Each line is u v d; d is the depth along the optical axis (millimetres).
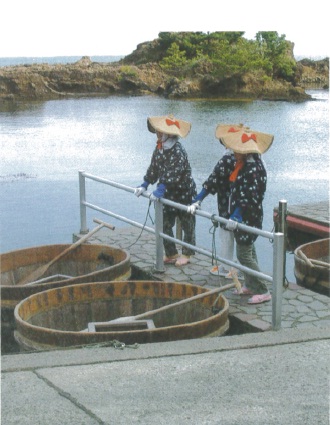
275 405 4113
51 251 7582
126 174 18109
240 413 4012
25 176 17703
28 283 7062
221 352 4949
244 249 6102
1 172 18328
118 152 22516
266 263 10227
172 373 4570
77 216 13141
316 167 19031
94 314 6203
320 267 7105
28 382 4430
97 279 6504
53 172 18375
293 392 4289
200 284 6801
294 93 50250
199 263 7465
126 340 5129
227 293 6504
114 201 14547
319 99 50594
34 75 53469
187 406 4098
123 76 56656
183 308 6117
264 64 51719
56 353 4902
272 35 53219
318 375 4543
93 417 3959
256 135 6020
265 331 5547
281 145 24094
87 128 30719
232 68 51250
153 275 7086
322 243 7965
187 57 57656
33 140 26234
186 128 7137
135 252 7891
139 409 4055
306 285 7258
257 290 6215
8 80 52719
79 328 6152
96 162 20234
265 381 4449
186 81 51844
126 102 47438
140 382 4434
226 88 51188
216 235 11719
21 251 7391
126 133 28562
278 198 14766
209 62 53281
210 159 20188
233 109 40750
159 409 4055
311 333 5320
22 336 5344
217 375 4539
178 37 58969
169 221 7270
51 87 55312
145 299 6270
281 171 18391
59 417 3959
